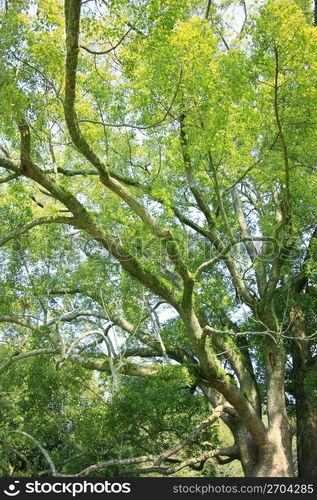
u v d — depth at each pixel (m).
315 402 21.23
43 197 19.03
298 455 21.38
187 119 14.84
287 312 22.67
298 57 13.50
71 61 11.76
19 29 12.84
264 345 21.78
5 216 17.73
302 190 17.00
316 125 14.99
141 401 19.03
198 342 16.53
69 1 11.48
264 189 20.56
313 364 21.78
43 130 14.64
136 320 20.12
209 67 13.79
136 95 14.83
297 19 12.92
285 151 14.60
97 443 21.39
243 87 13.70
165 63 13.57
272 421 19.36
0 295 18.47
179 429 21.25
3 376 23.02
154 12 12.34
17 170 14.15
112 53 15.05
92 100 16.55
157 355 21.83
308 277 20.95
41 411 23.22
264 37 13.19
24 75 13.35
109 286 19.50
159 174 16.92
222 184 16.88
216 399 20.50
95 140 17.14
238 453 19.84
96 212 18.33
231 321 22.42
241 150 15.95
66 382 22.44
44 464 23.91
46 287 18.72
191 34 13.27
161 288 16.78
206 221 21.77
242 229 22.28
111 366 16.55
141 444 21.86
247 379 20.75
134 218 18.00
